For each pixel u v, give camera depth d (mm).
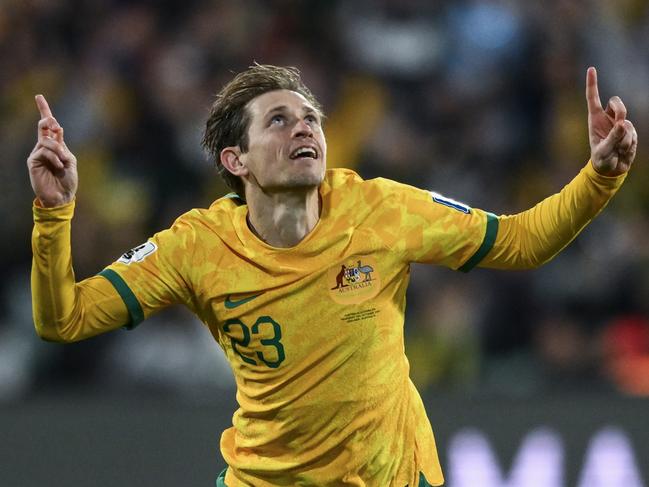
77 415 25922
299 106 14883
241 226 14883
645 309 32719
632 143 14250
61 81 37656
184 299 15086
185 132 36094
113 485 25656
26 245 32500
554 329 31766
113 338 31156
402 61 38719
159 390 30344
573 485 25188
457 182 35531
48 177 14164
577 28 38875
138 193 34906
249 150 14914
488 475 25281
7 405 26016
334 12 39281
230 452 15797
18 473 25688
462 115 36938
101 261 32531
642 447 25250
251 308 14672
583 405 25484
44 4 38938
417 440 15359
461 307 31766
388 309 14812
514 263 14977
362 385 14742
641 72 39250
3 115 36750
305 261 14641
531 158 36656
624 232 34219
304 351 14680
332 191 15023
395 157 35781
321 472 15086
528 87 37594
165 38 38500
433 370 31250
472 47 38438
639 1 40438
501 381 31016
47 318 14445
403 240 14805
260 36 38375
